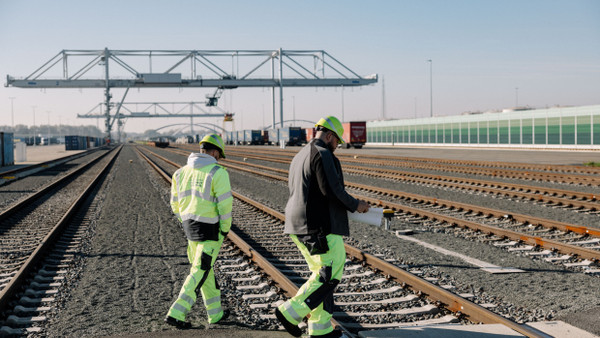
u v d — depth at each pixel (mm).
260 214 12938
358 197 15109
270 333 4727
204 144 4867
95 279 6949
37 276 7070
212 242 4809
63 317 5383
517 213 11484
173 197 4965
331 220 4062
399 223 11094
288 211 4215
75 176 27984
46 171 33000
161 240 9719
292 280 6656
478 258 7867
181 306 4828
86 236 10344
